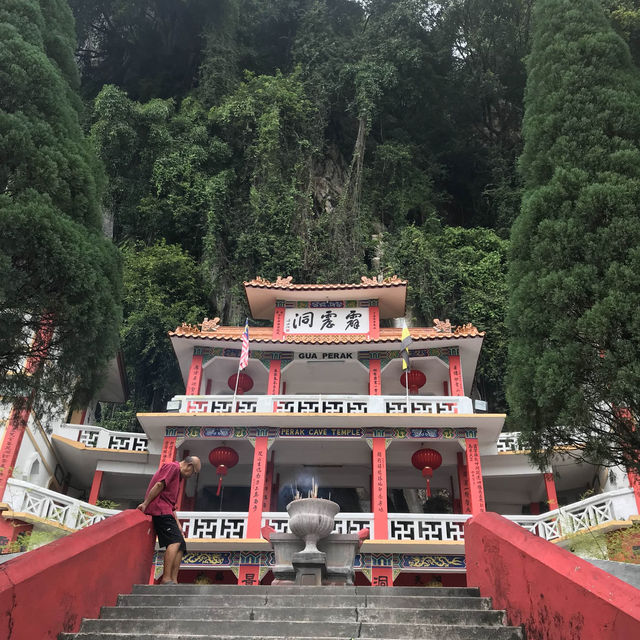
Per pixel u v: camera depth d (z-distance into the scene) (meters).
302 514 10.03
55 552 5.86
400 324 31.45
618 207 8.85
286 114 39.09
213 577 18.64
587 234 8.91
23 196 8.85
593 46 10.71
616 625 4.39
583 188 9.24
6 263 8.03
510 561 6.29
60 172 9.57
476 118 44.88
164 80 44.69
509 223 37.84
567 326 8.61
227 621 5.96
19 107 9.58
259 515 18.19
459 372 20.97
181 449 21.30
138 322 29.61
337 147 42.03
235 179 36.69
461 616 6.23
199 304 32.28
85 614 6.22
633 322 7.94
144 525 8.22
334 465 22.41
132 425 27.36
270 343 21.48
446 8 44.38
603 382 8.20
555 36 11.20
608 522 16.05
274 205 34.62
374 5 48.19
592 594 4.73
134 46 45.81
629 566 8.41
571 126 10.11
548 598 5.39
